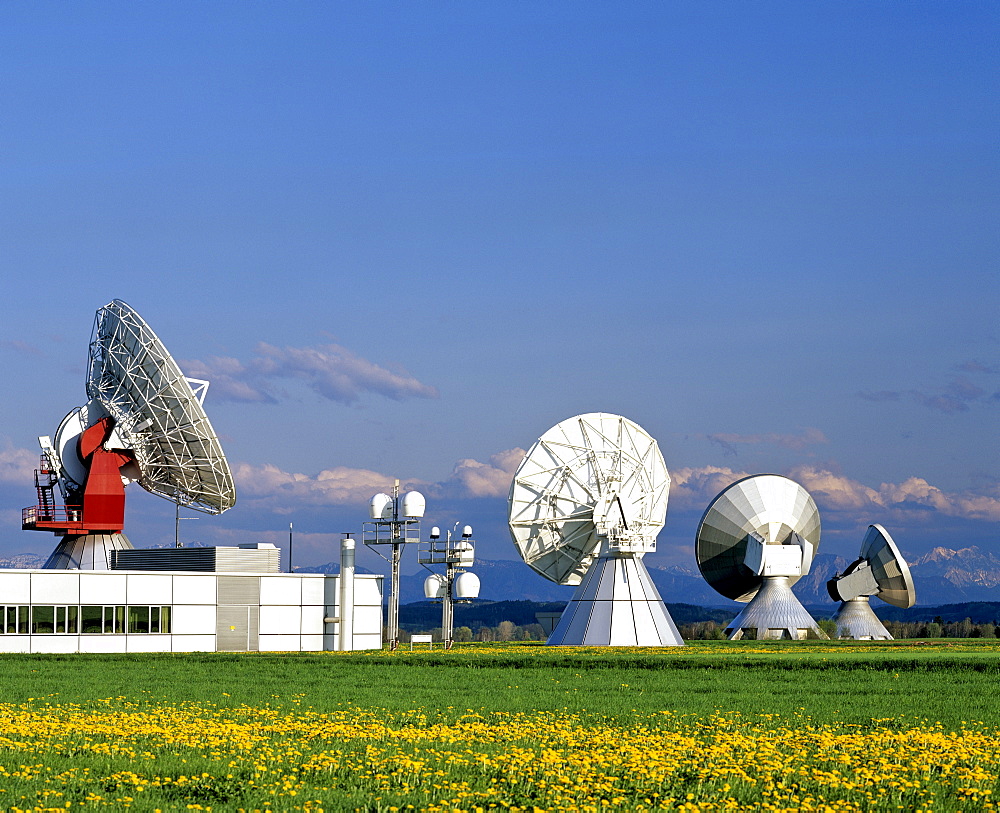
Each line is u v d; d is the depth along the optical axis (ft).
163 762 100.42
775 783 91.40
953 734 120.26
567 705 152.05
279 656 264.52
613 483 325.42
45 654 269.03
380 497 333.01
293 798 84.69
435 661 234.99
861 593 388.16
